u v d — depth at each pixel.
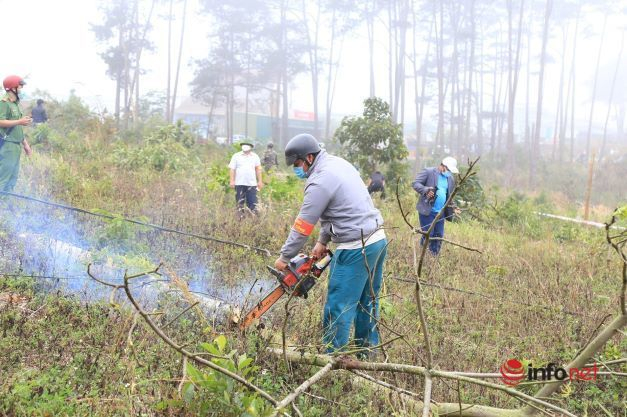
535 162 43.28
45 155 13.92
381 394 4.32
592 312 6.93
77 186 10.52
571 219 17.89
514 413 4.05
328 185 4.76
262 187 11.98
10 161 8.24
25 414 3.54
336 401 4.30
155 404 3.74
